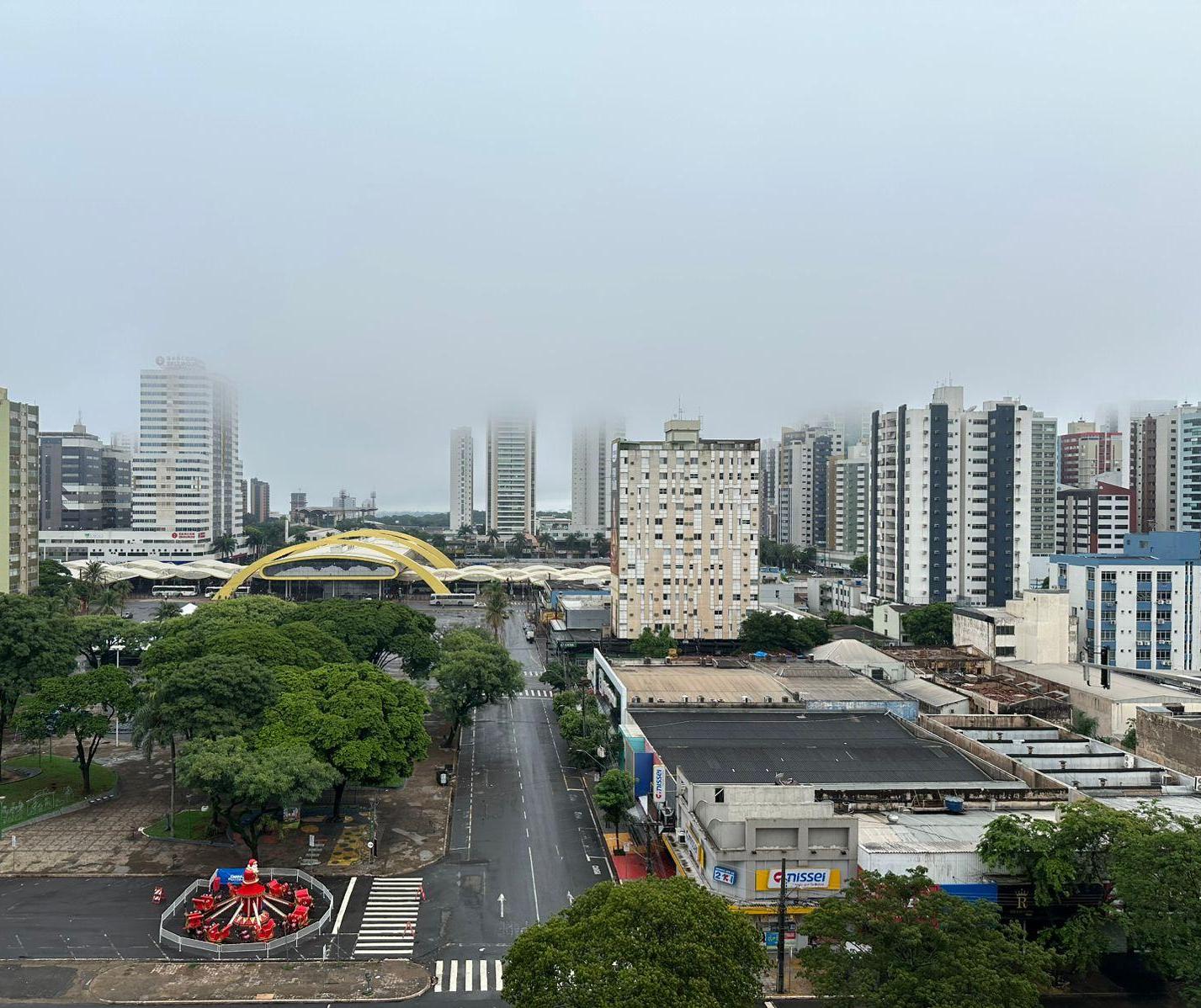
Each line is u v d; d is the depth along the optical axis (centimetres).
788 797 6856
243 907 6762
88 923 6844
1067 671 13100
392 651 14075
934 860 6134
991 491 19350
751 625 16662
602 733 10181
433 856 8181
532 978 4566
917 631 16800
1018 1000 4444
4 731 11575
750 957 4834
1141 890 5369
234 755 7656
